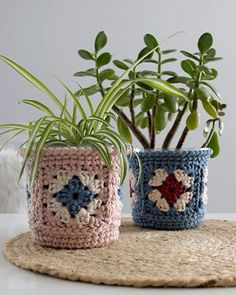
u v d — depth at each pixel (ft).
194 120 2.47
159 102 2.55
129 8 6.23
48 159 1.89
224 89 6.31
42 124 2.06
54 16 6.21
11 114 6.23
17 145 3.60
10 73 6.20
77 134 1.96
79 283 1.51
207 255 1.77
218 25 6.27
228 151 6.32
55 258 1.73
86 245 1.89
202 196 2.39
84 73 2.48
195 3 6.24
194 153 2.33
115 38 6.23
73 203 1.88
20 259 1.71
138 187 2.40
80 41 6.23
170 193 2.33
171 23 6.25
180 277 1.46
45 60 6.23
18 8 6.19
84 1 6.22
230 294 1.40
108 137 1.97
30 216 1.99
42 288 1.47
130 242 2.02
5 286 1.49
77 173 1.88
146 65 6.11
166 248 1.90
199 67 2.38
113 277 1.48
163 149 2.45
